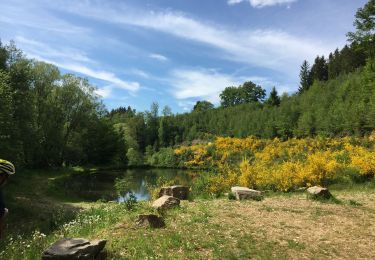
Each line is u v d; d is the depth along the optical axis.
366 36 36.00
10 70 37.53
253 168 26.00
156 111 122.69
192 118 126.25
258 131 87.25
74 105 64.06
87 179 52.81
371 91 40.47
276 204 16.73
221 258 8.93
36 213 21.52
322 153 33.41
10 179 36.75
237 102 173.62
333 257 9.48
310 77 142.38
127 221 11.80
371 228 12.62
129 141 107.44
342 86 79.62
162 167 83.50
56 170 57.59
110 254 8.85
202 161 74.00
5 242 11.09
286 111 83.00
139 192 38.22
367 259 9.45
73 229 12.59
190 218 12.81
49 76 57.84
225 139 73.62
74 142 67.25
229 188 25.11
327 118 63.41
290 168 25.36
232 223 12.45
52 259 7.95
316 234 11.59
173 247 9.57
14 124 32.25
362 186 23.80
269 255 9.31
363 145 40.78
